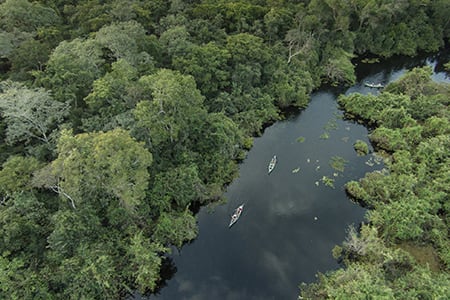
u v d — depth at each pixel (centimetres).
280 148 5384
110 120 4122
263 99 5844
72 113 4306
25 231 3312
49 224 3484
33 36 5512
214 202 4447
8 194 3353
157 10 6694
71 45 4766
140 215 3894
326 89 6750
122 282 3469
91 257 3278
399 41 7894
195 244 4066
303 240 4069
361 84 6938
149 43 5294
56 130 4047
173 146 4484
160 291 3681
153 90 4119
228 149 4834
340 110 6156
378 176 4569
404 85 6122
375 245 3559
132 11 6219
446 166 4425
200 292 3650
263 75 6200
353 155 5197
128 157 3177
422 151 4709
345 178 4819
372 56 7850
